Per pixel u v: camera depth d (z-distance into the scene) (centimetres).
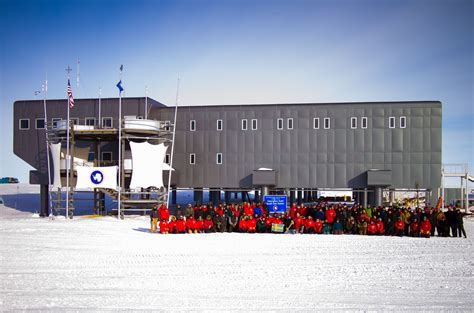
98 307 1477
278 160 5062
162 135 5216
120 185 4797
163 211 3472
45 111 4928
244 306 1489
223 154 5166
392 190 4900
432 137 4841
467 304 1516
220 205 3647
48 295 1620
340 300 1564
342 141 4962
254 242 2912
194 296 1611
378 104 4925
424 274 1981
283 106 5078
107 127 5050
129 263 2200
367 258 2356
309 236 3244
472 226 4281
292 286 1761
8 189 10931
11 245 2786
